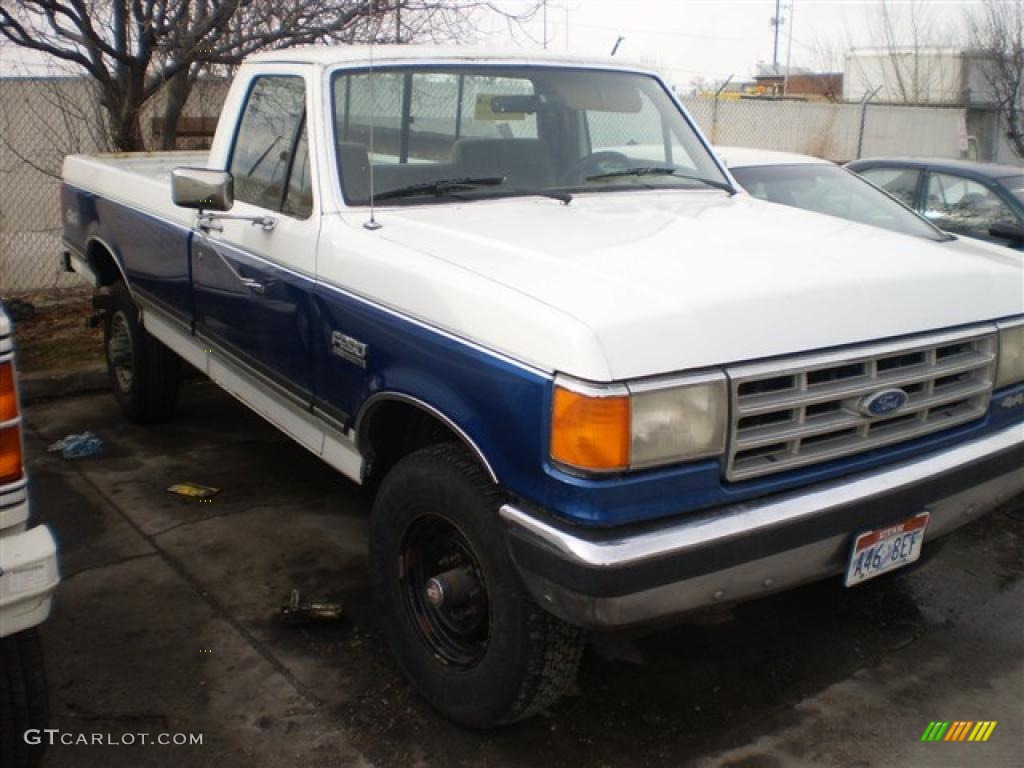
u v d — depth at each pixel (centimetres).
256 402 409
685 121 446
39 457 522
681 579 243
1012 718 317
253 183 404
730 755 296
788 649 355
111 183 541
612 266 276
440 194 365
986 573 418
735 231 328
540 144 398
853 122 1809
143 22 696
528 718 310
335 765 287
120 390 578
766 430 257
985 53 2416
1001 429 314
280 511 460
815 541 264
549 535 242
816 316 265
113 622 361
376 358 308
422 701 317
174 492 477
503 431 256
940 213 774
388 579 314
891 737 306
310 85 366
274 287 369
